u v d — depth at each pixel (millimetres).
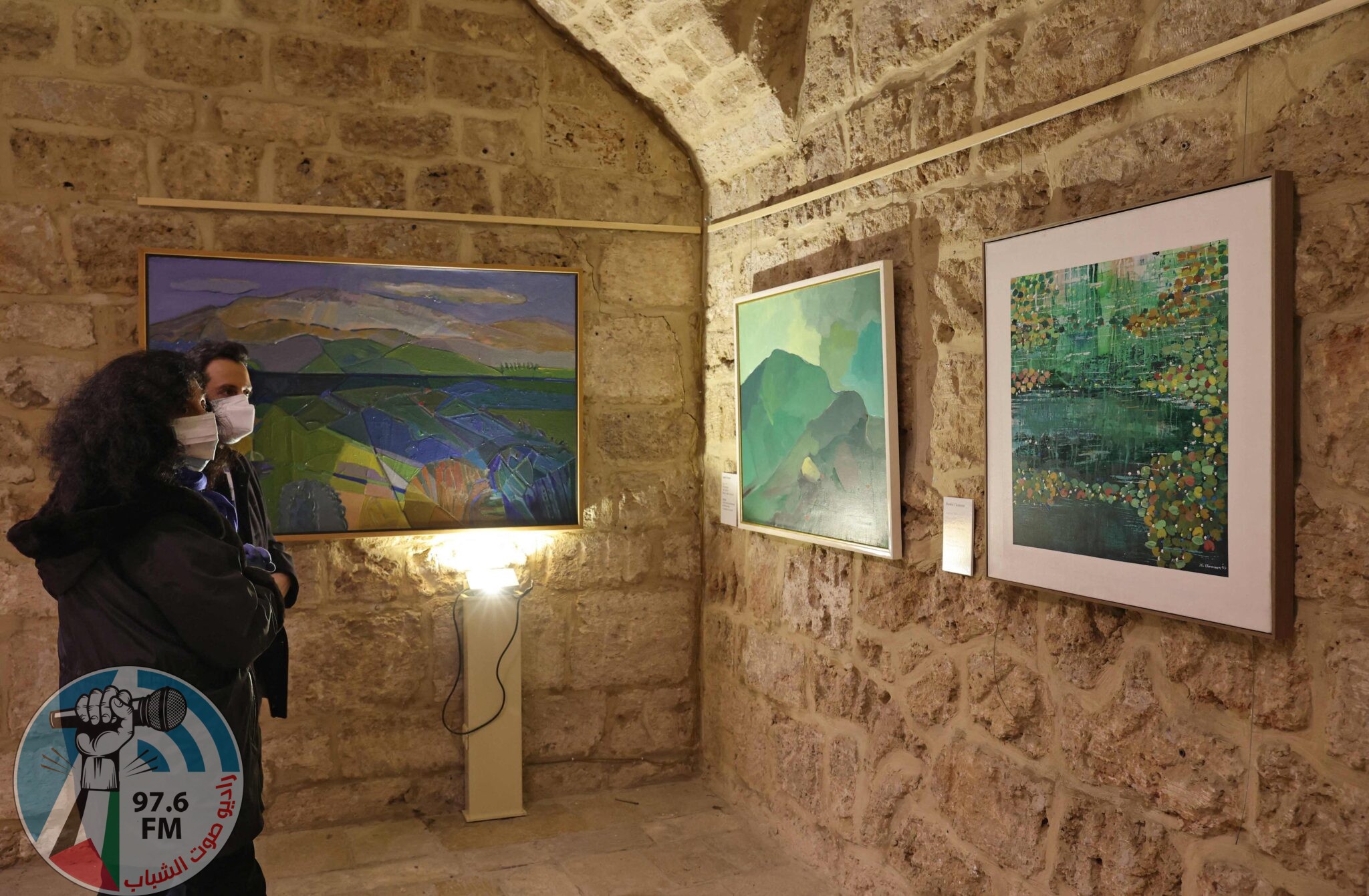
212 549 1828
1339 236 1547
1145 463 1832
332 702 3332
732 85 3146
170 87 3127
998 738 2281
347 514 3295
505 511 3473
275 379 3207
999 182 2256
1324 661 1577
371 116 3336
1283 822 1641
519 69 3504
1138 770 1915
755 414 3254
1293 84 1617
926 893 2500
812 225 2994
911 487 2561
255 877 1981
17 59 2980
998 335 2182
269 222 3230
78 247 3041
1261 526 1622
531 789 3592
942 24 2420
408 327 3346
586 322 3607
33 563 3006
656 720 3725
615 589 3676
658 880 2926
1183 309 1751
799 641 3100
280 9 3232
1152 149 1874
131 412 1790
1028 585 2117
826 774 2941
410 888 2881
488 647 3391
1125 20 1933
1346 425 1542
